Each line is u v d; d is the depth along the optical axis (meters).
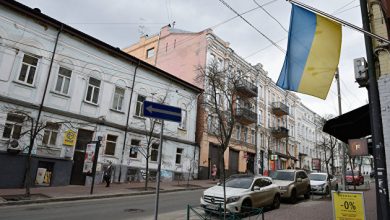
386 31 6.74
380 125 5.88
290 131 46.94
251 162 35.16
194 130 28.00
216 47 31.33
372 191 21.55
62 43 18.28
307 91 6.62
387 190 5.61
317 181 19.14
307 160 52.34
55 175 17.00
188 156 26.77
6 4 15.68
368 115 6.88
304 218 9.89
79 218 9.58
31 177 15.88
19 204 11.59
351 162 27.89
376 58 6.77
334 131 7.70
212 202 10.58
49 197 13.00
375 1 7.11
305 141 52.53
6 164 15.09
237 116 29.84
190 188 20.00
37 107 16.58
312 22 6.91
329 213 10.91
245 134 34.66
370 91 6.14
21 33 16.38
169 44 33.69
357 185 28.33
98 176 19.33
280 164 41.66
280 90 44.16
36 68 16.94
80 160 18.62
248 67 35.97
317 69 6.67
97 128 19.62
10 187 15.06
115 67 21.45
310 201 15.13
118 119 21.25
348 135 7.90
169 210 11.70
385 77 6.18
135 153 22.25
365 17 6.50
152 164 23.31
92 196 14.16
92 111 19.61
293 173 15.74
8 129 15.53
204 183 23.73
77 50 19.06
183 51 31.98
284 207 12.92
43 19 17.16
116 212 10.83
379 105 6.01
